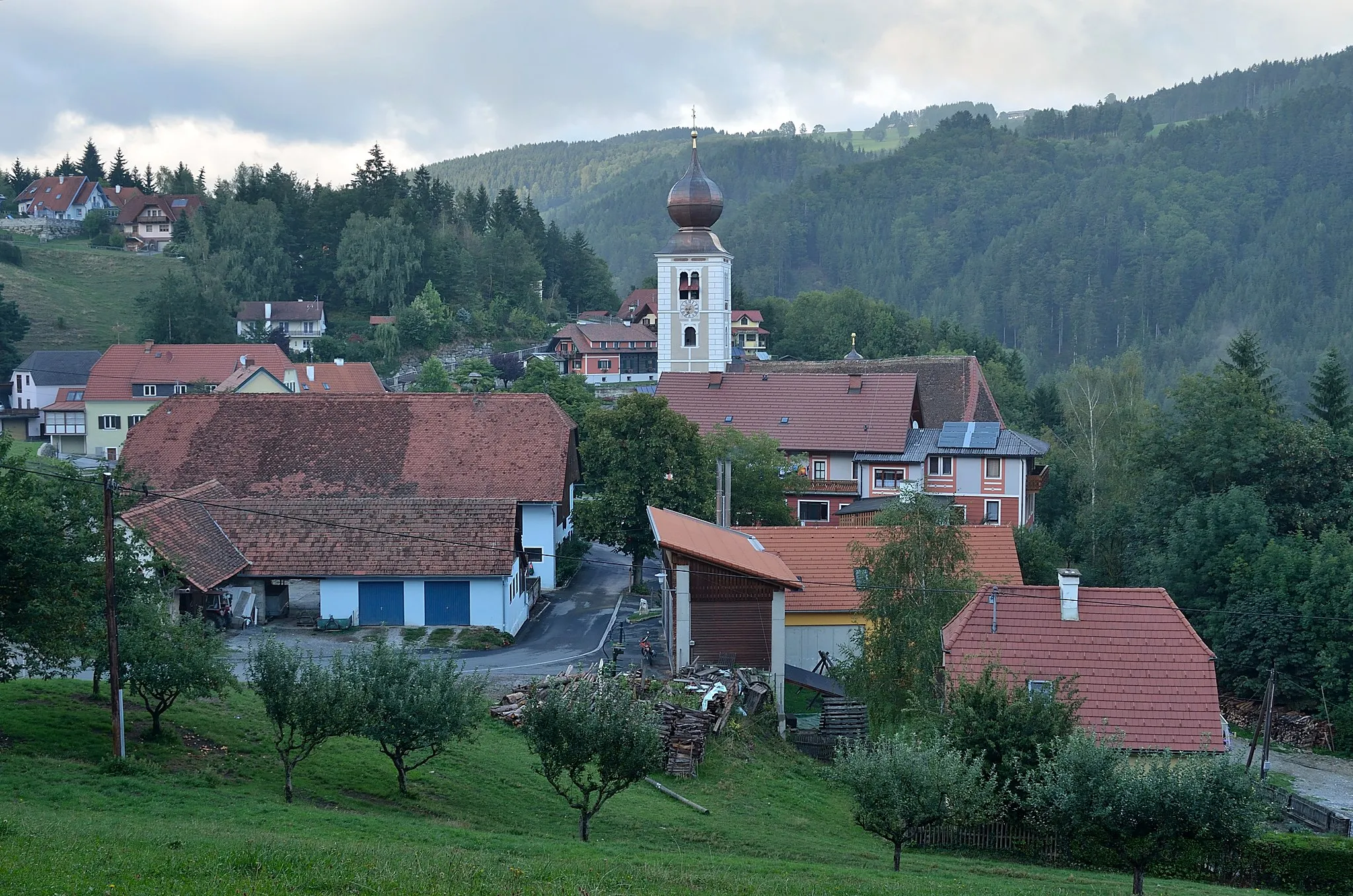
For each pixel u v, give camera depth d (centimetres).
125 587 3127
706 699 4162
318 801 2919
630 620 5969
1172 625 3866
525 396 7156
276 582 5750
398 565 5575
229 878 1905
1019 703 3000
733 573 4722
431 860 2195
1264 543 6259
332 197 18638
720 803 3541
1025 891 2444
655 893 2091
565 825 3072
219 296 16088
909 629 4066
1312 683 5616
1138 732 3628
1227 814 2472
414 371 15638
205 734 3341
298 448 6912
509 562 5550
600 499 6531
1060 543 8462
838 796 3925
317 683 2841
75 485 3153
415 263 17625
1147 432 7769
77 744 3030
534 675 4828
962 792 2584
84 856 1939
